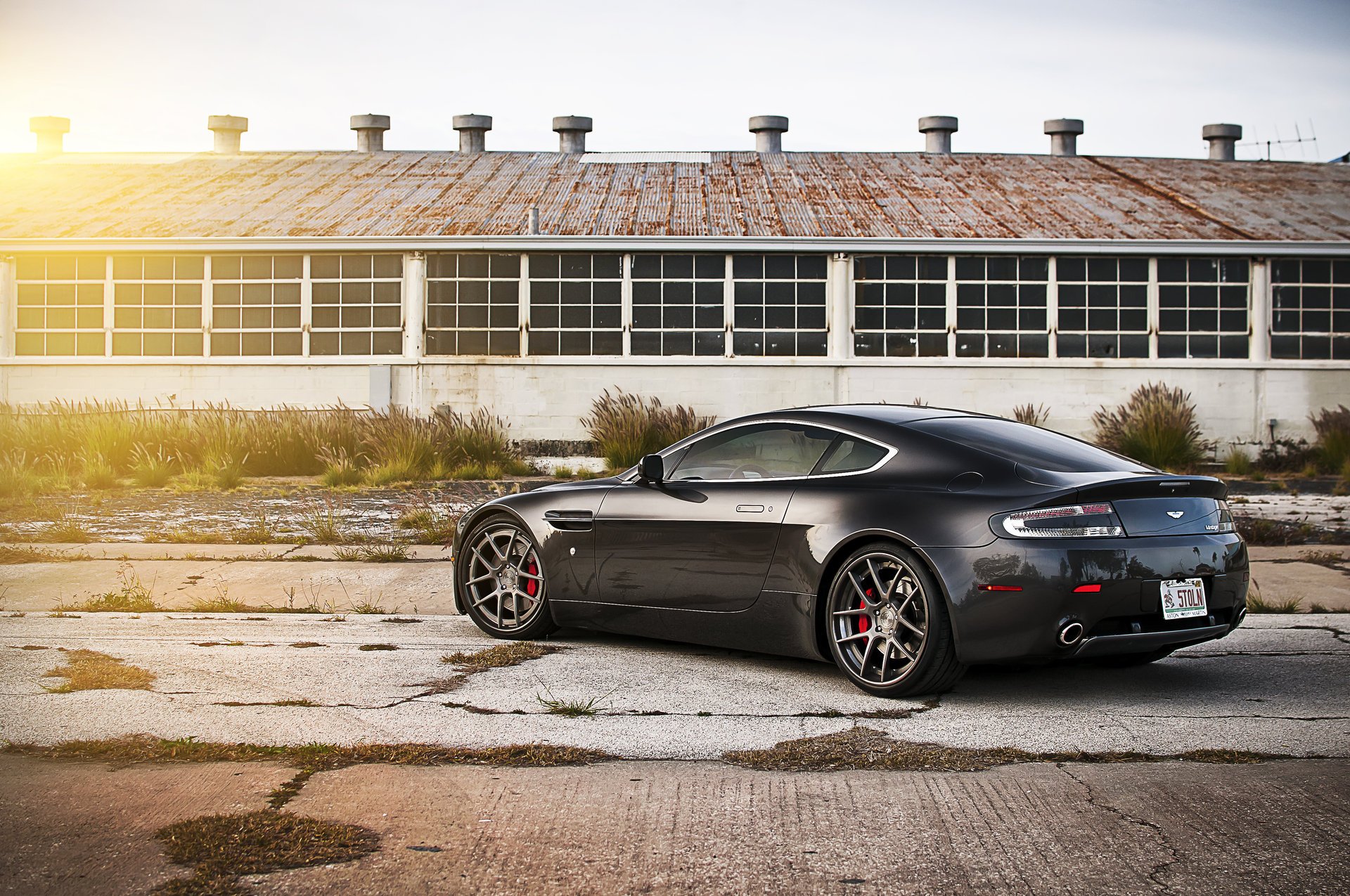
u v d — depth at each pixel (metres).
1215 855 3.22
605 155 25.31
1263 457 19.06
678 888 3.01
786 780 3.87
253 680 5.20
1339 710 4.81
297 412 17.52
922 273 19.23
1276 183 22.98
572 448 19.11
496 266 19.31
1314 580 8.24
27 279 19.84
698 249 19.00
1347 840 3.32
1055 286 19.28
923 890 3.00
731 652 5.89
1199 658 5.87
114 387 19.58
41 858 3.17
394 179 22.88
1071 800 3.67
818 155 24.92
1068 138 25.86
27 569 8.52
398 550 9.30
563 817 3.51
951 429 5.30
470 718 4.61
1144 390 18.86
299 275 19.48
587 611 5.96
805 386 19.06
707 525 5.50
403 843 3.29
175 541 9.89
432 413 18.41
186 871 3.09
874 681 5.00
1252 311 19.33
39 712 4.62
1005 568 4.64
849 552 5.11
